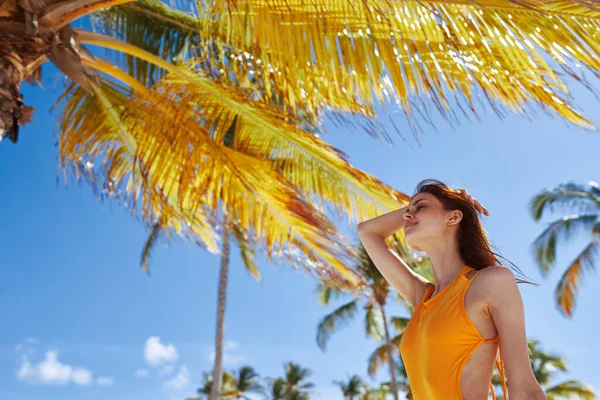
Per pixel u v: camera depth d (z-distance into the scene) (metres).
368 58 4.11
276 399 53.19
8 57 4.44
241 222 5.95
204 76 5.87
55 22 4.62
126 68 6.61
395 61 4.02
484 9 3.83
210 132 5.78
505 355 1.76
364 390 51.16
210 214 5.90
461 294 1.86
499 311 1.79
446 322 1.83
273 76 4.73
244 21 4.34
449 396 1.79
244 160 5.84
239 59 4.84
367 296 6.19
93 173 6.12
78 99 6.11
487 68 3.90
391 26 3.95
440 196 2.12
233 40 4.62
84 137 6.12
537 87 3.86
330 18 4.19
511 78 3.88
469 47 3.91
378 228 2.50
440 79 3.94
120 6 6.70
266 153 5.96
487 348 1.81
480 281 1.84
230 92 5.71
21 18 4.47
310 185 5.97
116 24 6.73
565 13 3.68
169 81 5.77
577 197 23.25
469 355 1.80
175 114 5.58
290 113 5.71
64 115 6.11
